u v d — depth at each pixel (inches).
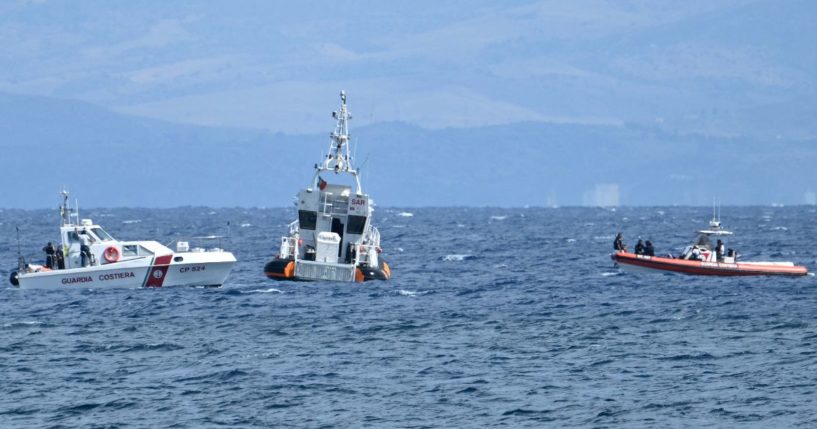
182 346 5915.4
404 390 4950.8
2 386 5017.2
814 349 5841.5
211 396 4842.5
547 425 4441.4
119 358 5610.2
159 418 4520.2
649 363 5516.7
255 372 5275.6
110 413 4589.1
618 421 4490.7
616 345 5999.0
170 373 5265.8
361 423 4456.2
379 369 5359.3
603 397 4837.6
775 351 5802.2
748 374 5255.9
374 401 4771.2
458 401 4776.1
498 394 4889.3
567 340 6146.7
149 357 5629.9
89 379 5147.6
